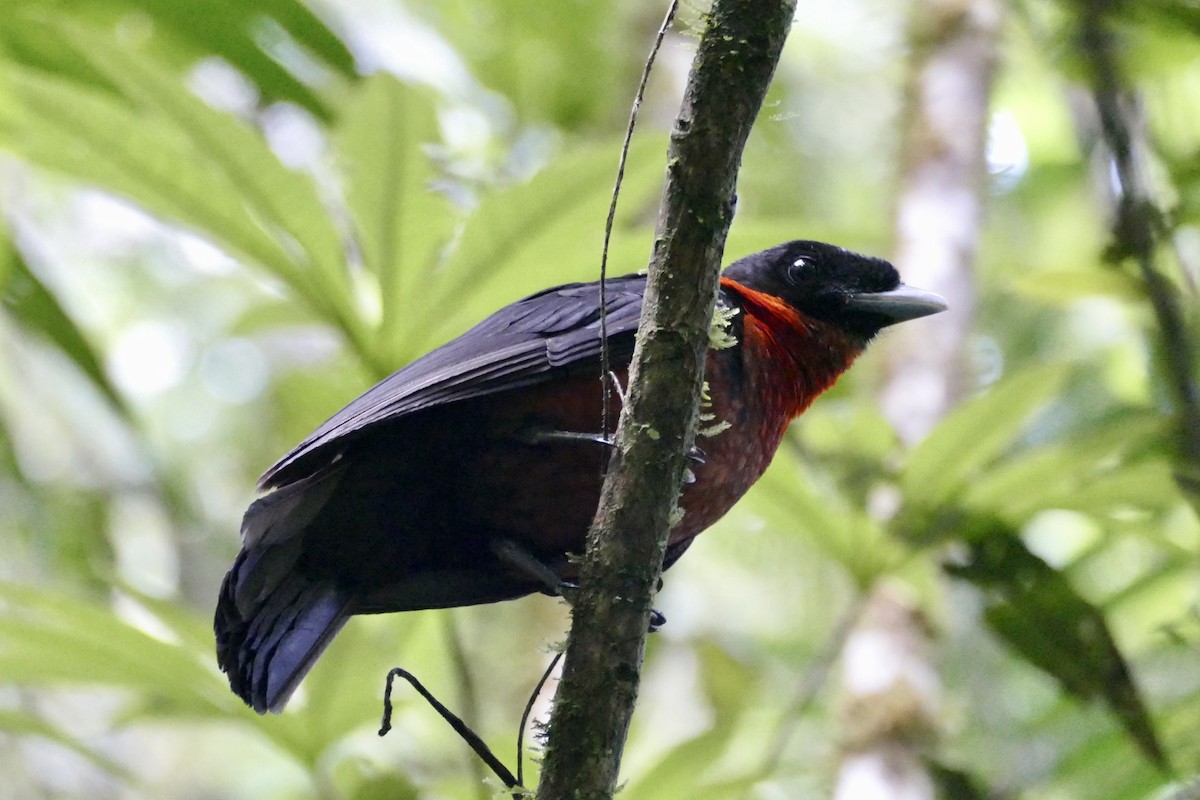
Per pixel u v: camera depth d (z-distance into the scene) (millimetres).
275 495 8242
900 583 10977
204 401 17312
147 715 9633
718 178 5934
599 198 8758
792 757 11805
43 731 9352
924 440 9195
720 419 8188
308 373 11852
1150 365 9188
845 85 15242
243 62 11344
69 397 15500
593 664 5965
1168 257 8734
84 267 18031
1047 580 9234
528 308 8672
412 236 8883
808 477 9469
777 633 14328
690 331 6000
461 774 9945
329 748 9133
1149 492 9117
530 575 8641
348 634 8945
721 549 14648
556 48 14930
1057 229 14805
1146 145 8828
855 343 9734
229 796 16547
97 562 11734
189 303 18359
